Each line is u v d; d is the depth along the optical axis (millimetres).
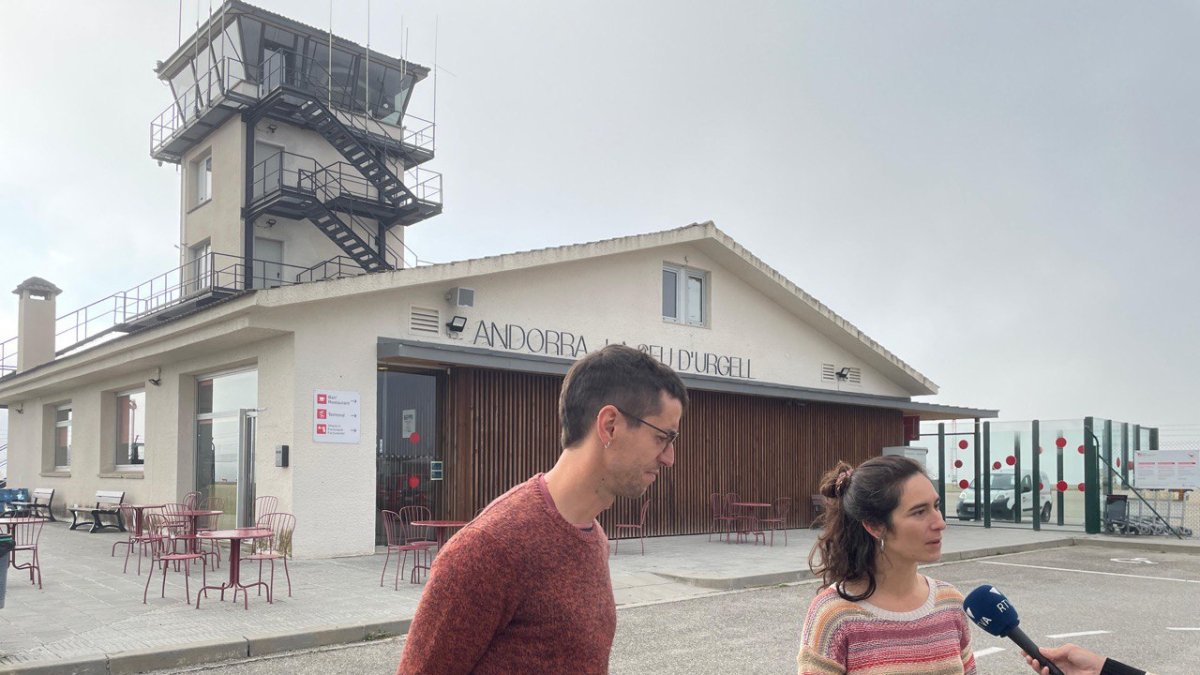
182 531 13172
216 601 9125
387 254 26531
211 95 25484
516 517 1934
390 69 27422
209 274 23953
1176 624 8641
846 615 2590
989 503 20062
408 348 12734
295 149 25250
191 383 15633
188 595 8953
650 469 2037
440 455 14008
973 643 7816
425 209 25109
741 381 18516
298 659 7207
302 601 9133
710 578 10930
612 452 2014
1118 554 15555
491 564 1847
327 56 26078
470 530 1909
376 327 13344
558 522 1965
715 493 17516
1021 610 9445
